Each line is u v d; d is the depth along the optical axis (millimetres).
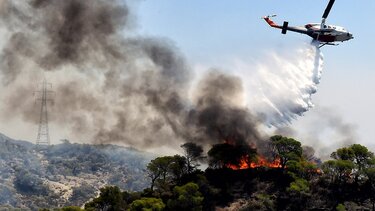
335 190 162375
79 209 174375
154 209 158875
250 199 164125
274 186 166750
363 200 158625
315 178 169625
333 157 173625
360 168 166125
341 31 187875
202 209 162250
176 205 159375
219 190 167000
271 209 158500
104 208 172500
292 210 158250
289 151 177875
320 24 189375
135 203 160750
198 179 169375
